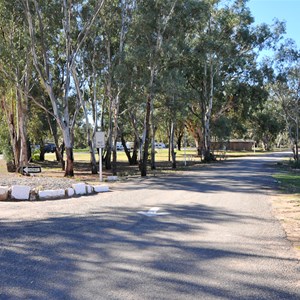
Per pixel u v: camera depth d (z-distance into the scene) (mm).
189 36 31922
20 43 24250
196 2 24750
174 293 4656
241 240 7320
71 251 6406
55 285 4891
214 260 6012
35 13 23125
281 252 6520
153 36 24719
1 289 4750
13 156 31156
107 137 34844
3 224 8438
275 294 4668
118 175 26719
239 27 39719
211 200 12914
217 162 42094
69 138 24391
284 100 40062
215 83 41938
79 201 12570
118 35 27031
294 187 17062
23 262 5785
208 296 4578
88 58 27438
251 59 41844
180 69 27828
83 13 25234
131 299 4469
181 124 50656
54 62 28828
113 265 5707
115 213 10109
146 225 8594
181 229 8227
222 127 45969
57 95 30578
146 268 5582
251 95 42719
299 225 8750
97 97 32625
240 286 4918
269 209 11055
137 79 24719
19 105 26375
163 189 16312
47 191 13195
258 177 22484
